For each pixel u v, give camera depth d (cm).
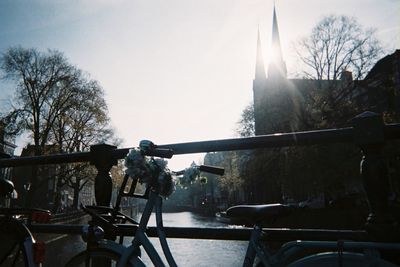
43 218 232
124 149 270
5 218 234
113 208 225
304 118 2823
